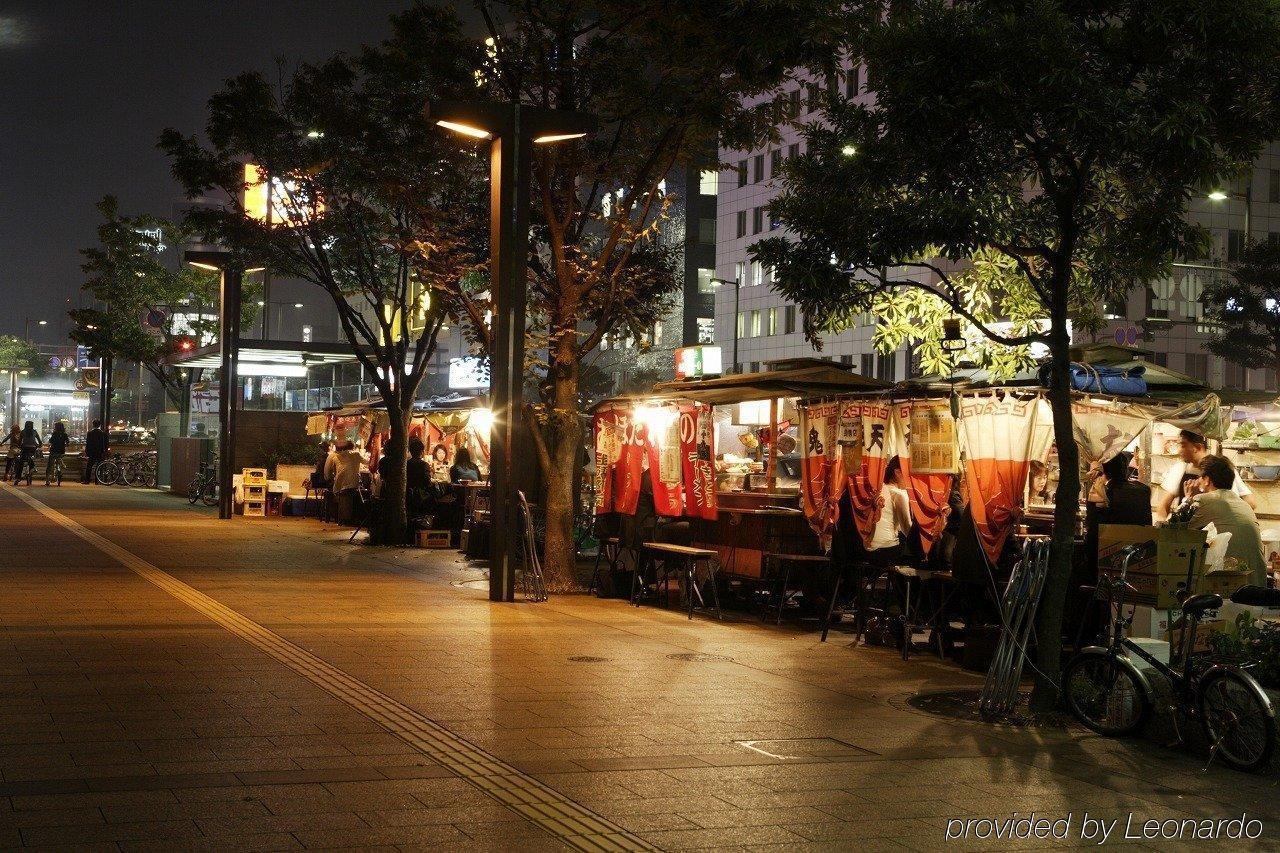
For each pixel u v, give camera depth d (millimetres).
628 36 16547
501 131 14797
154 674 9383
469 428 25062
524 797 6395
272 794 6242
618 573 16031
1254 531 10484
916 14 9258
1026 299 11273
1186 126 8633
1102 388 12562
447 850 5469
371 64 21516
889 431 12695
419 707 8555
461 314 20250
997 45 8773
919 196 9727
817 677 10547
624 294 17703
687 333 73812
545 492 18375
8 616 12125
